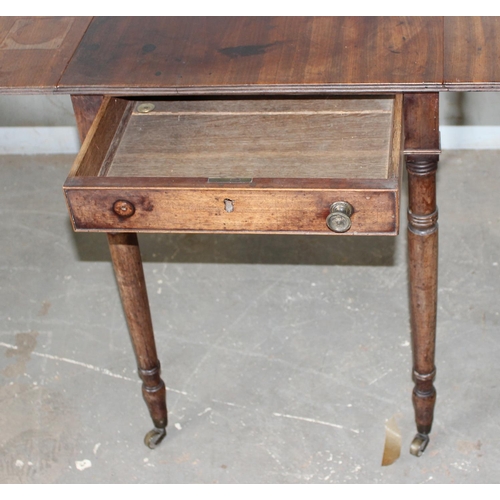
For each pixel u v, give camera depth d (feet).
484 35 6.10
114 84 5.99
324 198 5.19
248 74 5.98
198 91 5.92
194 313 8.75
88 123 6.29
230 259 9.25
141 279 6.62
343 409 7.79
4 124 10.64
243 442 7.63
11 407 8.04
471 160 10.26
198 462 7.52
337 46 6.17
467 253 9.11
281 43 6.27
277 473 7.38
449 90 5.74
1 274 9.31
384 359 8.17
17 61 6.30
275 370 8.16
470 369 8.02
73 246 9.55
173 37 6.44
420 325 6.58
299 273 9.05
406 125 5.92
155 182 5.32
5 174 10.61
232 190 5.23
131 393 8.10
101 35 6.51
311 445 7.55
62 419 7.92
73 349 8.52
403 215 9.44
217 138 6.24
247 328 8.56
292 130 6.23
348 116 6.27
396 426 7.61
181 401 8.00
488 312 8.50
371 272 8.98
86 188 5.32
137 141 6.27
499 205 9.62
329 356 8.24
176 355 8.38
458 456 7.39
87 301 8.96
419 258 6.18
